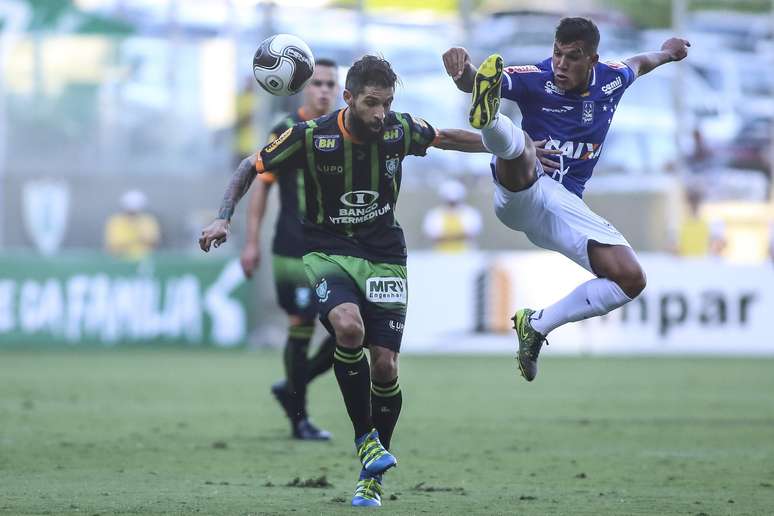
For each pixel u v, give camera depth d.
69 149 68.81
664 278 66.50
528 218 21.64
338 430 33.09
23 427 32.53
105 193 68.81
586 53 21.16
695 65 67.88
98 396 42.41
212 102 68.56
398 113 20.33
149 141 68.94
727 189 68.25
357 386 19.73
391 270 20.28
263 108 67.81
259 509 18.88
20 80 68.31
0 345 65.62
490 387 47.75
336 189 20.02
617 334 67.00
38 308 65.81
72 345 66.06
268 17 67.56
